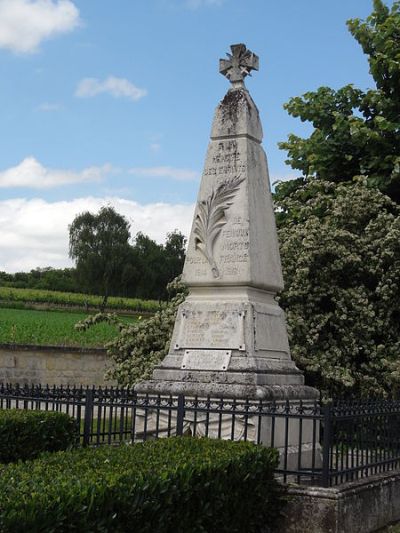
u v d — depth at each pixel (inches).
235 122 402.3
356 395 574.9
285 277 580.1
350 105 787.4
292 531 298.0
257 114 414.3
